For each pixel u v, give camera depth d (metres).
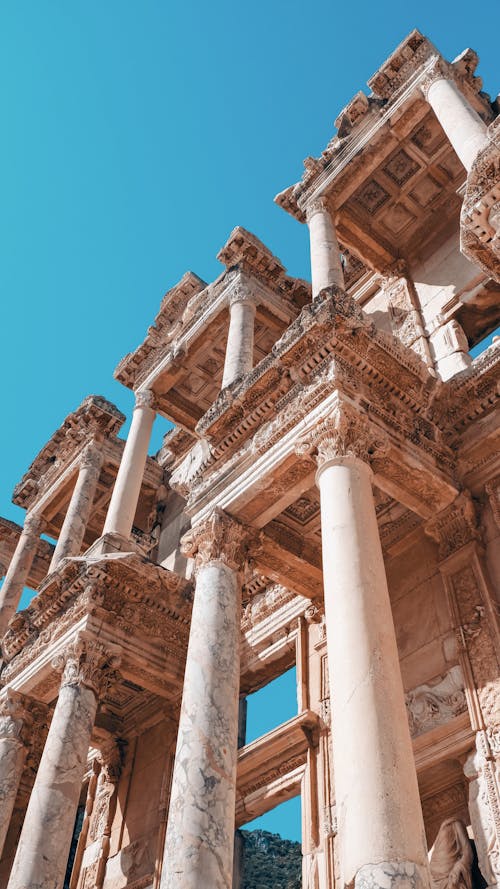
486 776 10.29
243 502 13.00
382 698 8.48
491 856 9.84
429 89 15.47
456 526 12.78
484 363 13.16
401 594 13.41
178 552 23.67
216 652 11.52
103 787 19.98
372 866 7.18
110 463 24.17
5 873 18.80
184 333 21.39
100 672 15.53
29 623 17.88
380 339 12.60
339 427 11.34
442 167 17.48
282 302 20.28
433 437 12.98
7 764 16.64
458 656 11.66
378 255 18.42
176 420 22.19
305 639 16.19
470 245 10.35
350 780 7.91
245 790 15.41
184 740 10.66
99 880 17.89
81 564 16.56
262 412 13.22
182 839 9.68
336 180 17.34
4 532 29.39
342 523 10.23
